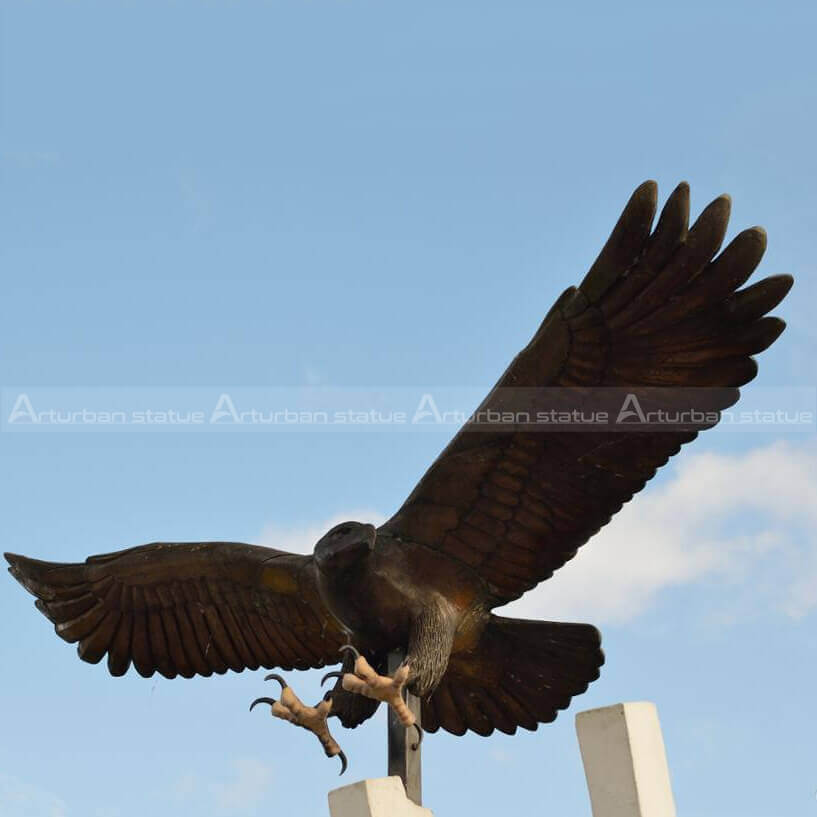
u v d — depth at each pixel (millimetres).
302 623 13734
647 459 12773
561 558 13055
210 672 14195
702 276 12281
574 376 12562
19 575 14125
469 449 12781
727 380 12492
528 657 13336
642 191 12031
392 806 11039
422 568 12945
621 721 11234
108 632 14125
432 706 13633
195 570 13789
